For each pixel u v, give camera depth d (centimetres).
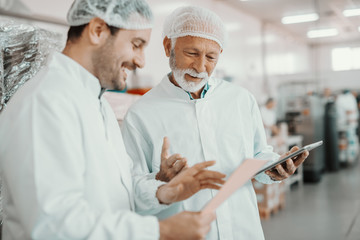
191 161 125
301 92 617
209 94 132
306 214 397
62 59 82
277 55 791
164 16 430
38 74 81
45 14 276
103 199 78
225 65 587
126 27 80
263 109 518
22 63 114
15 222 79
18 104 73
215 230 118
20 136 69
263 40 732
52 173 68
